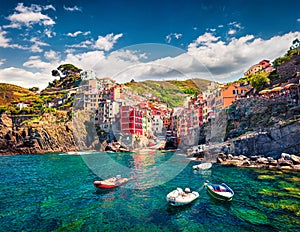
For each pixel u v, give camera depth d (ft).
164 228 28.76
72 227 29.71
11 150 166.40
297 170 65.72
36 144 167.53
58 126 173.37
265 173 62.85
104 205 36.70
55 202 40.04
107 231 28.30
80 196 42.83
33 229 29.48
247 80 148.15
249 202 37.78
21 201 41.32
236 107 119.65
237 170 68.33
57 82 331.77
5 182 58.85
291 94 98.99
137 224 29.91
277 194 41.81
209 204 36.70
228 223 29.99
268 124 94.79
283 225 29.01
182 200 35.47
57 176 65.72
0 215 34.40
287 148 79.30
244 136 94.17
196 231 27.96
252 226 29.07
